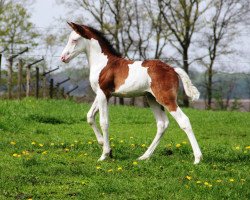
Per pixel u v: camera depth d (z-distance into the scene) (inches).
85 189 400.8
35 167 465.7
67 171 454.0
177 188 405.7
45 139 646.5
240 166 494.6
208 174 448.5
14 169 458.0
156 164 485.7
